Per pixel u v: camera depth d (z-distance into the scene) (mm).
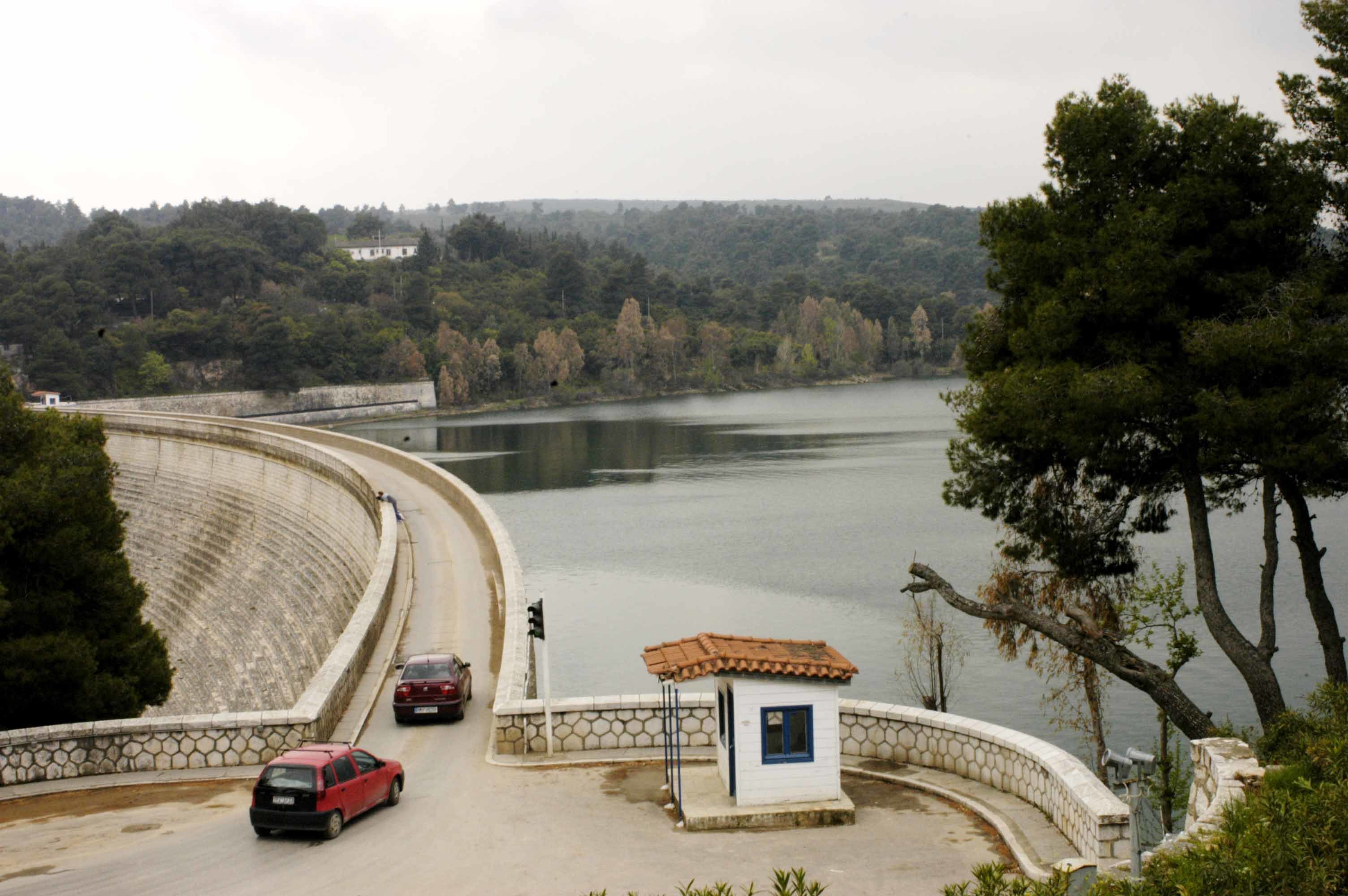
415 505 70500
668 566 84750
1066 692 45062
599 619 68562
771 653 21250
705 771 23484
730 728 21016
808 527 99688
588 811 21469
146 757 25688
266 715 25984
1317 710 20656
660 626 66312
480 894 17156
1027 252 30234
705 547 92125
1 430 39188
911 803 21109
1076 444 27594
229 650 78125
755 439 182750
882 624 64625
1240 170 27812
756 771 20469
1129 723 46688
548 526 105312
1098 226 29484
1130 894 12016
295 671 65938
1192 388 27625
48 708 36125
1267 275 27328
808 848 18766
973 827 19531
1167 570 71750
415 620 43812
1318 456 24891
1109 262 27609
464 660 37656
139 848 20047
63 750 25359
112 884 18109
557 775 24156
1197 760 18641
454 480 72938
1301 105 28078
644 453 166625
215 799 23297
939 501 112688
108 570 39438
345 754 21141
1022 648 55875
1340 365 25531
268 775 20219
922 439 175000
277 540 85750
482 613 44656
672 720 25938
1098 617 31672
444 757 26391
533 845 19516
